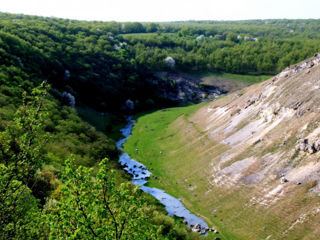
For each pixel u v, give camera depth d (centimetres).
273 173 5959
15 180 2116
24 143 2227
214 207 6050
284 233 4697
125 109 16250
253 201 5662
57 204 2109
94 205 1997
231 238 5100
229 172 6812
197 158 8300
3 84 8694
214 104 12419
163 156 9412
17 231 2103
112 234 1942
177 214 5978
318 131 5959
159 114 14962
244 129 8300
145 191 7056
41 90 2327
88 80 15788
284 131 6838
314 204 4800
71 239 1798
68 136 8425
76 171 2052
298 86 7819
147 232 2203
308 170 5444
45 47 15875
